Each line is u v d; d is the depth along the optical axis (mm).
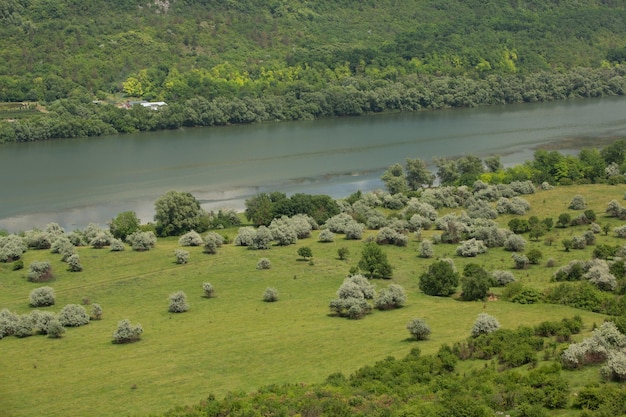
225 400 85562
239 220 188875
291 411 80500
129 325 113688
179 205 180125
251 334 112562
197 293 136500
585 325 102375
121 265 153000
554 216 181375
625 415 72938
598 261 133875
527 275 139750
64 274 147875
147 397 91188
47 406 90250
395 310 122188
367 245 154750
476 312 117188
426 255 154875
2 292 138875
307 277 143125
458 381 85312
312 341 107250
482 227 164500
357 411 79250
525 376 84250
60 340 115188
